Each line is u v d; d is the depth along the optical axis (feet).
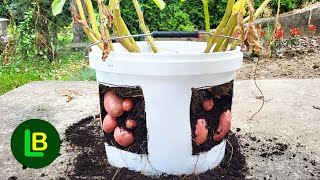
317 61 14.53
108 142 4.23
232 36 4.07
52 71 13.42
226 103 4.16
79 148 4.88
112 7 3.90
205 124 3.93
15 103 6.78
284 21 19.88
